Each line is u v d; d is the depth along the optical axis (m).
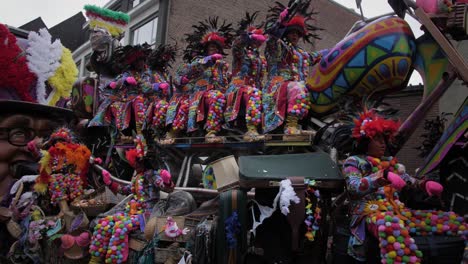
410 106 5.41
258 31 4.28
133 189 4.41
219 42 5.00
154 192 4.32
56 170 5.17
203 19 12.90
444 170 3.18
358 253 2.89
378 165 3.04
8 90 7.39
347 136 3.35
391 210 2.89
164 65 6.14
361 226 2.92
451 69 3.20
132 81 5.81
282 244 3.20
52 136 5.61
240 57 4.55
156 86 5.50
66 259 4.66
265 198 3.30
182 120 4.86
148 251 3.77
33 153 5.78
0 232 5.79
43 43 7.82
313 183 3.05
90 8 6.93
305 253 3.18
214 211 3.78
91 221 4.68
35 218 5.09
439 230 2.78
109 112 6.16
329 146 3.66
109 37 6.82
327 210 3.34
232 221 3.17
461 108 3.02
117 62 6.32
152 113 5.44
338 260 3.06
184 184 4.62
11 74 7.28
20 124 6.60
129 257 4.06
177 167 4.95
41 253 4.98
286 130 3.89
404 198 3.42
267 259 3.21
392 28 3.40
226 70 4.93
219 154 4.62
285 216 3.20
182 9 12.52
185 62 5.30
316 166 3.29
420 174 3.20
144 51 6.07
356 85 3.60
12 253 5.13
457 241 2.72
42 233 4.90
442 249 2.71
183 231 3.70
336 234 3.13
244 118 4.48
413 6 3.36
